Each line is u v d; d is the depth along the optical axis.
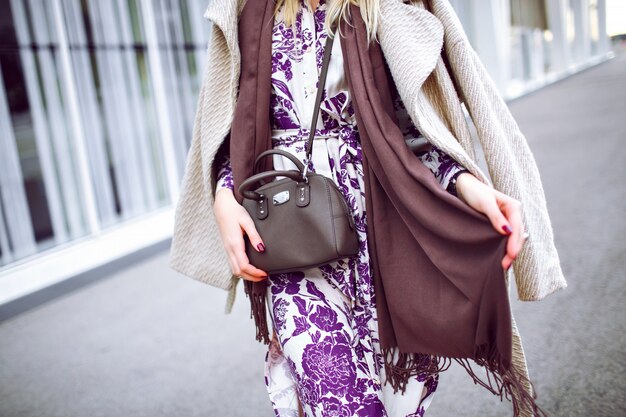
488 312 1.29
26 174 5.32
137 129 6.28
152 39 6.33
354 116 1.53
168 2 6.57
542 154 7.70
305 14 1.53
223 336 3.62
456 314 1.36
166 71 6.57
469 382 2.65
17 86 5.24
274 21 1.56
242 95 1.55
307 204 1.43
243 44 1.57
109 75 5.97
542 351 2.79
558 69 22.02
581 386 2.44
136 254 5.66
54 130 5.50
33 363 3.59
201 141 1.66
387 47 1.45
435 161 1.47
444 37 1.49
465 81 1.47
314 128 1.50
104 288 4.93
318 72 1.51
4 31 5.13
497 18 14.18
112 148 6.04
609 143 7.74
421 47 1.42
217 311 4.07
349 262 1.51
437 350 1.42
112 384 3.17
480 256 1.29
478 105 1.46
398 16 1.45
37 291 4.81
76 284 5.05
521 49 18.03
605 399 2.32
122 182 6.14
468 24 14.07
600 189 5.61
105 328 4.03
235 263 1.48
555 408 2.32
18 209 5.25
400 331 1.47
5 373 3.50
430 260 1.42
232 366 3.19
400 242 1.46
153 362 3.38
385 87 1.48
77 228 5.68
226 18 1.56
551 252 1.53
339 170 1.51
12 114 5.21
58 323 4.25
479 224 1.28
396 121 1.50
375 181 1.47
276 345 1.64
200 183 1.77
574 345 2.79
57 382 3.28
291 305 1.48
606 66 23.58
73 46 5.65
